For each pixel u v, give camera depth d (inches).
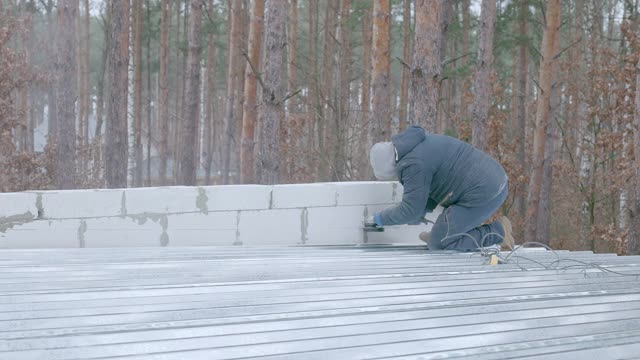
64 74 526.9
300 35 1150.3
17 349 89.4
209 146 1274.6
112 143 573.6
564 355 91.1
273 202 223.0
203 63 1489.9
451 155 181.0
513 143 692.1
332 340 96.9
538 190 645.9
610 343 97.7
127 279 136.6
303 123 719.7
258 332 99.9
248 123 578.9
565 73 853.2
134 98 1063.0
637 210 362.9
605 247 724.7
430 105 363.9
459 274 151.1
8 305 111.7
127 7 663.8
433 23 361.4
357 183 228.8
